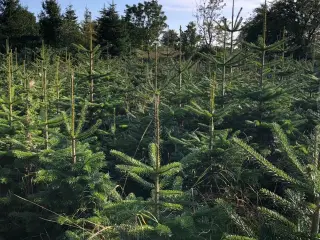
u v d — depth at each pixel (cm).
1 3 3584
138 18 4353
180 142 600
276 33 2883
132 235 345
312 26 2702
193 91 855
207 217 375
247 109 748
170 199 400
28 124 641
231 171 536
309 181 259
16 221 545
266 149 613
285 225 288
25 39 3481
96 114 895
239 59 831
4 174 581
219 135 599
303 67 1098
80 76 977
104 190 464
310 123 738
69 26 3212
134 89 997
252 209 419
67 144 533
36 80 1209
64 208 482
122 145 709
